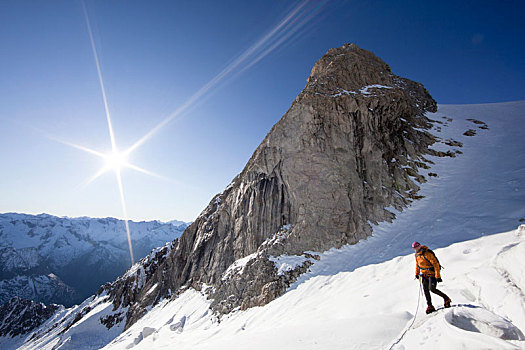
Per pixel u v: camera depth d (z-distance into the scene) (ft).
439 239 43.70
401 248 46.06
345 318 27.27
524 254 18.60
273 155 73.97
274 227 67.56
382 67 89.25
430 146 77.71
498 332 14.84
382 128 71.15
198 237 98.68
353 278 42.73
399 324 21.85
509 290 17.90
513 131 82.48
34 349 162.20
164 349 50.24
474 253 32.30
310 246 57.52
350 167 63.93
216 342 32.42
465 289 22.38
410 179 65.26
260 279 55.36
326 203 61.46
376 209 58.95
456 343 14.73
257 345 25.76
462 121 95.20
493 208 47.39
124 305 137.28
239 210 79.51
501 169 61.77
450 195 57.47
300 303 42.93
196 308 68.85
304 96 75.51
